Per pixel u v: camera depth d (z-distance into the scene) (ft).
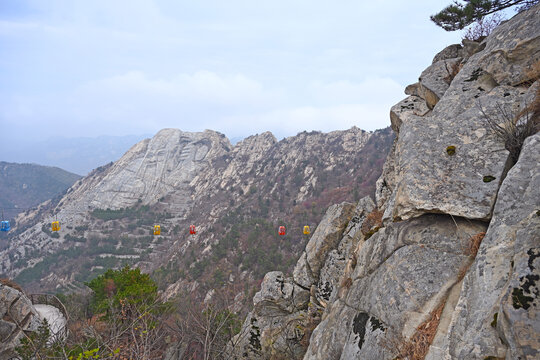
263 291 41.01
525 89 17.35
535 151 12.76
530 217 11.00
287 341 36.91
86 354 20.06
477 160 15.35
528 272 9.43
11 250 456.04
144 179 618.03
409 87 31.76
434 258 14.30
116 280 59.21
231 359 34.09
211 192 559.79
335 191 381.60
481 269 11.34
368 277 17.69
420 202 15.12
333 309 21.75
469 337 10.11
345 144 503.61
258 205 425.28
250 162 596.29
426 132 17.93
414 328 12.87
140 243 445.37
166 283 228.63
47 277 382.01
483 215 13.74
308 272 40.29
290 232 295.07
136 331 27.27
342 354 16.29
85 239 457.27
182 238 425.69
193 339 29.71
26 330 51.13
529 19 19.24
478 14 30.63
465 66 22.17
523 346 8.39
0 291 52.60
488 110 17.25
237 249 255.50
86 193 592.19
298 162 502.79
